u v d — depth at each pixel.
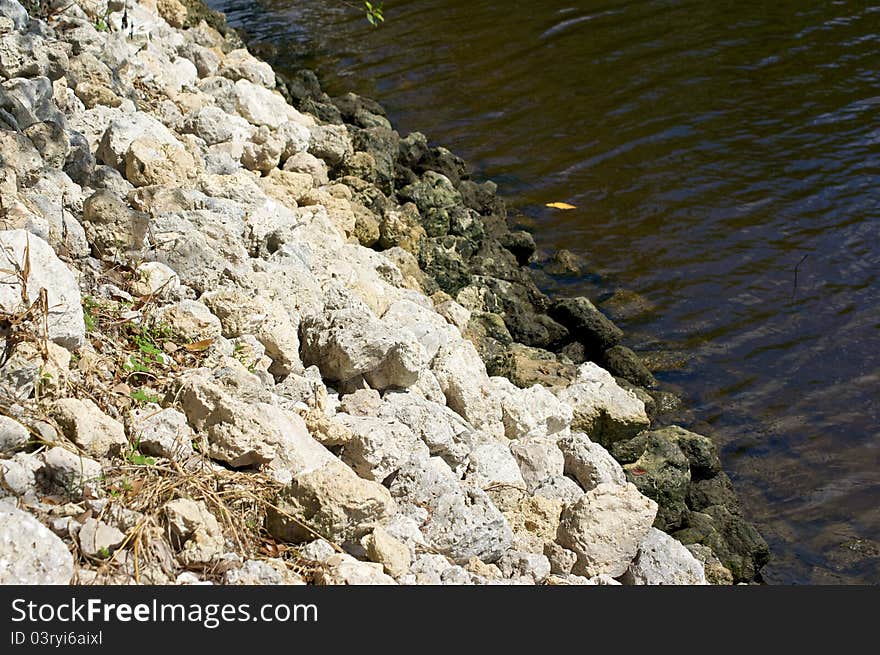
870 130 14.33
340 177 11.52
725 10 18.88
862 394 9.38
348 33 18.08
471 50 17.33
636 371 9.55
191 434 5.37
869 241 11.75
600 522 6.02
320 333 6.70
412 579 5.12
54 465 4.61
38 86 7.83
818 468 8.52
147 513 4.73
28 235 5.40
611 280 11.15
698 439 8.29
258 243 7.84
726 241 11.83
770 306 10.66
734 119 14.78
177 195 7.57
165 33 11.90
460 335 8.28
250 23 18.55
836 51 16.98
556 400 7.87
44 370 5.13
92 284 6.45
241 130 10.18
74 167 7.46
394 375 6.74
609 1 19.44
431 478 5.78
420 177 12.57
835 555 7.62
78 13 10.01
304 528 5.01
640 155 13.83
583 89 15.84
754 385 9.52
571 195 12.88
